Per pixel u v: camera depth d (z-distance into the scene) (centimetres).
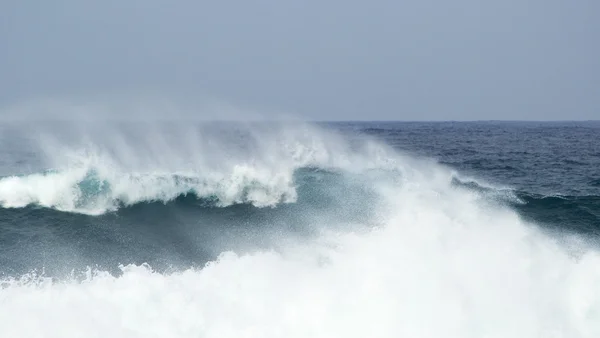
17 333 766
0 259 1057
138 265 1066
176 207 1450
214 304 866
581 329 880
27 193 1418
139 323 816
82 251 1131
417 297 908
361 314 868
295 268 991
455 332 852
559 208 1552
